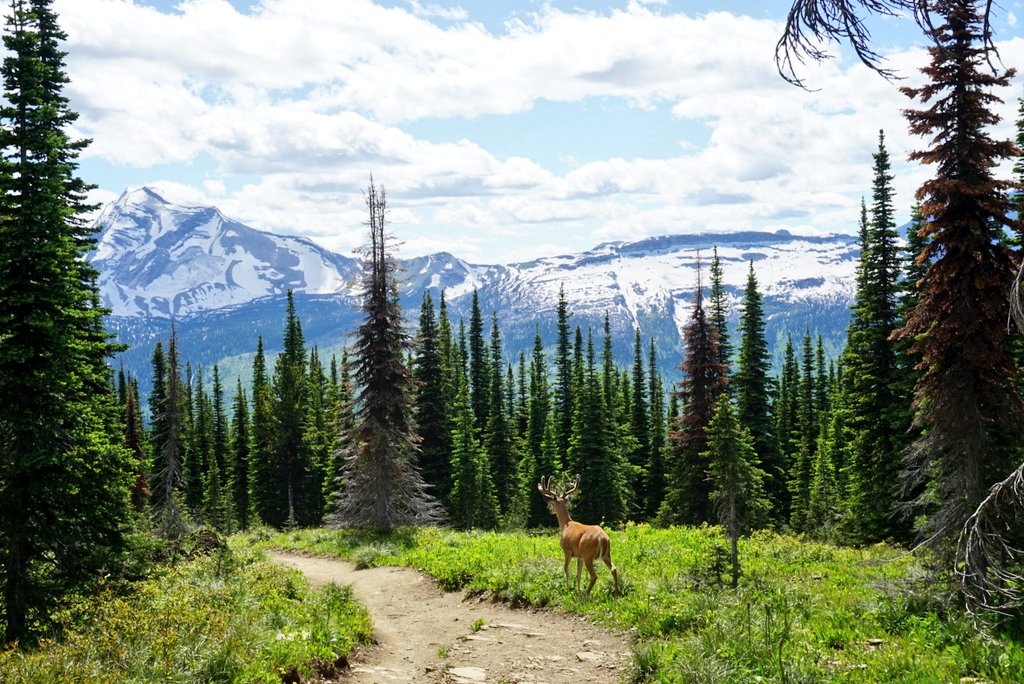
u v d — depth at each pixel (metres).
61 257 18.36
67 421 18.59
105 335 23.27
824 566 17.44
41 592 17.17
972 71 14.12
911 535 24.09
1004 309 13.96
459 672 11.06
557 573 16.72
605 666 10.86
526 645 12.48
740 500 14.90
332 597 15.77
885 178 28.08
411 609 17.11
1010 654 8.70
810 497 35.47
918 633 10.38
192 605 12.03
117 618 10.03
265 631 11.23
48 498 18.12
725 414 14.98
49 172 18.11
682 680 9.20
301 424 62.09
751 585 13.95
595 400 46.66
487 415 58.88
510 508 53.22
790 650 9.65
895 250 27.48
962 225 14.38
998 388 14.45
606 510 45.47
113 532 19.27
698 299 39.12
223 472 75.88
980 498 13.78
